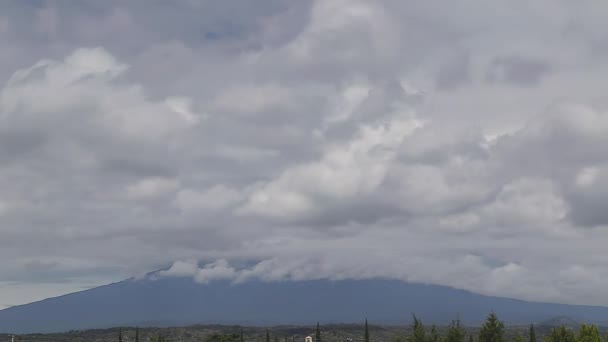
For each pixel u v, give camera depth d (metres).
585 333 107.44
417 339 128.75
